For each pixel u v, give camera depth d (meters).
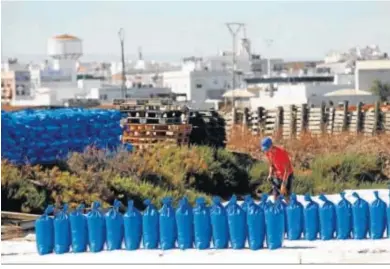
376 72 119.56
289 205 32.19
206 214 30.97
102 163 46.09
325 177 53.28
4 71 170.62
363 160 54.88
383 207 32.41
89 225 31.38
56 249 31.30
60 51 192.12
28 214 37.50
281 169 35.91
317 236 32.31
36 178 41.00
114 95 157.75
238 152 57.53
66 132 46.47
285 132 65.94
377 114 63.84
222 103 116.38
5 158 42.56
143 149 52.06
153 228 31.23
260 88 152.62
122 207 40.44
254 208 30.72
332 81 163.88
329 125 65.75
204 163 49.91
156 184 46.75
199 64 182.88
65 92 168.88
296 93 128.12
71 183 41.16
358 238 32.25
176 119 57.22
